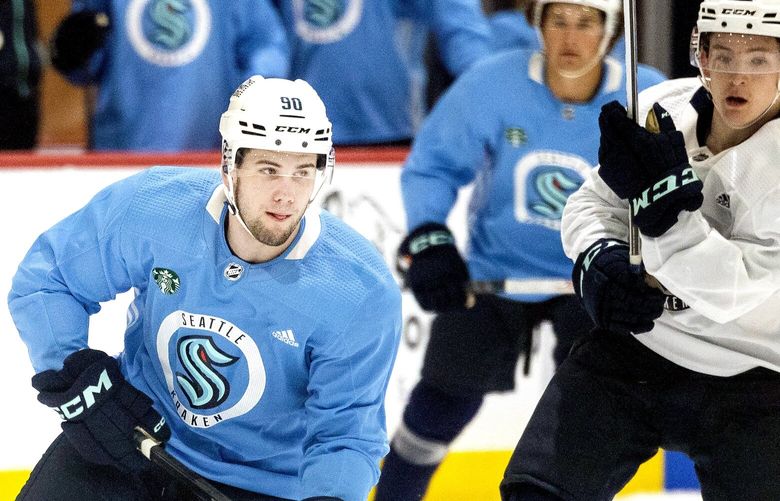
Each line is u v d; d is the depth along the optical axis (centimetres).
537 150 1458
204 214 1038
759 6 972
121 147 1847
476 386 1506
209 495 1012
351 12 1891
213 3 1827
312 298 1028
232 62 1867
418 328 1764
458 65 1875
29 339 1090
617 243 1073
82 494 1070
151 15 1812
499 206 1484
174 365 1070
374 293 1038
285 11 1908
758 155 1011
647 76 1452
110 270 1080
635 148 996
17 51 1792
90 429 1042
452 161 1500
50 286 1085
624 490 1792
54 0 2277
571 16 1373
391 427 1758
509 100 1455
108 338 1661
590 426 1070
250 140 978
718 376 1074
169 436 1059
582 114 1441
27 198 1666
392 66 1923
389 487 1553
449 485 1744
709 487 1070
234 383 1058
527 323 1502
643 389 1084
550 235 1473
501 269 1501
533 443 1080
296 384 1073
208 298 1038
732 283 984
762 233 1005
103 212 1069
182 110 1831
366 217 1767
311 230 1036
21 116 1812
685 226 983
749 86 989
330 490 1022
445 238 1492
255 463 1105
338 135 1916
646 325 1036
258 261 1031
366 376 1050
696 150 1051
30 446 1641
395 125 1941
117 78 1827
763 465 1038
